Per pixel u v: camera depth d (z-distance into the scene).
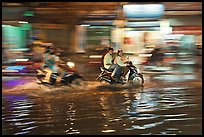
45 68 11.40
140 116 7.02
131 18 18.80
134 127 6.12
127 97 9.48
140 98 9.29
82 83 11.70
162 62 18.12
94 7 17.39
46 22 18.48
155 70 16.70
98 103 8.52
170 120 6.63
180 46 19.33
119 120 6.64
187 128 6.06
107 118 6.83
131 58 18.88
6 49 17.45
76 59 18.59
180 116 7.00
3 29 17.75
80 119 6.75
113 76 12.02
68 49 19.41
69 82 11.54
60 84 11.45
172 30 19.30
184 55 19.06
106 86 11.67
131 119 6.73
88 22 19.02
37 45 16.80
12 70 15.05
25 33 18.27
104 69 12.12
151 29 19.31
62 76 11.45
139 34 19.47
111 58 12.18
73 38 20.16
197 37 19.27
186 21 19.23
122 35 19.47
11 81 12.92
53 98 9.35
